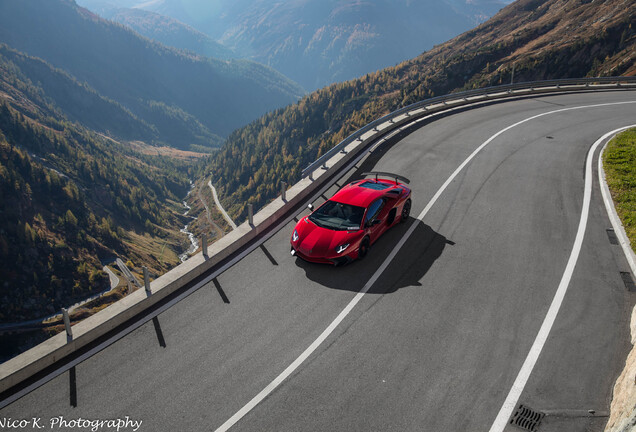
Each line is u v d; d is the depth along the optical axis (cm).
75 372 762
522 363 733
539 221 1203
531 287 928
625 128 2080
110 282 17550
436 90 18350
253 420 652
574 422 626
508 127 2147
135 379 741
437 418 641
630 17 12950
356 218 1031
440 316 855
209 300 941
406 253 1070
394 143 1917
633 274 954
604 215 1221
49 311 15638
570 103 2747
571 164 1617
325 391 696
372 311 878
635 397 570
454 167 1619
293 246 1033
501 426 624
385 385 702
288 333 830
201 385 721
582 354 746
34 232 17612
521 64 14200
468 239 1126
